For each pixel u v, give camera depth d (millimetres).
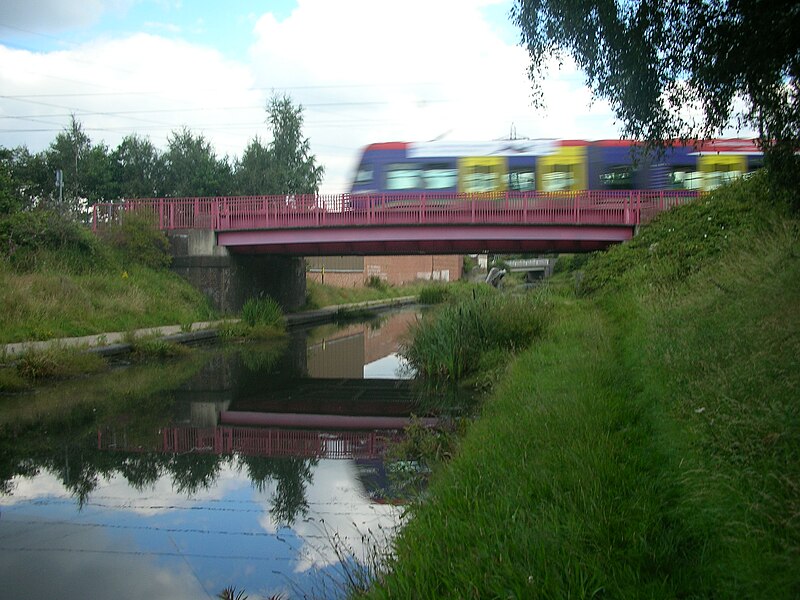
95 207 26750
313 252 28422
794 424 3820
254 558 4805
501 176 26312
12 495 6344
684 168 25609
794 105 6914
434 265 68250
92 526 5477
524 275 61812
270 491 6453
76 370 14094
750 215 13242
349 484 6656
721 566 3127
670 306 9492
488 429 6070
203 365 16516
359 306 40469
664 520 3859
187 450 8203
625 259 18875
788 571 2809
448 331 13477
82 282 20953
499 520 3914
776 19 5707
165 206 27484
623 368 8023
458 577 3352
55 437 8883
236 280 27734
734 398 4648
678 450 4562
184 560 4781
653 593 3018
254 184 49656
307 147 54531
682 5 6422
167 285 25344
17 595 4242
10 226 21531
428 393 11859
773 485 3426
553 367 8789
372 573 4090
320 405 11398
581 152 26312
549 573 3197
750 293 7316
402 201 25281
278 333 24625
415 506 4863
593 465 4551
